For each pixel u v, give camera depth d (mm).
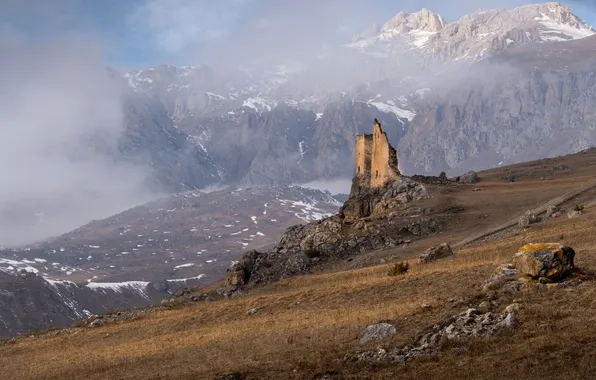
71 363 64562
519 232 97312
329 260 123938
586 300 45219
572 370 36219
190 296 121375
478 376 38219
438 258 81812
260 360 50125
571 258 50844
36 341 85250
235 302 82375
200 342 61844
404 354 44125
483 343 42531
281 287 92812
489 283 52844
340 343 49656
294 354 49688
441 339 44781
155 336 72125
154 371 53750
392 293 62812
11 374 64625
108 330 81688
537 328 42625
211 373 49094
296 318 62906
